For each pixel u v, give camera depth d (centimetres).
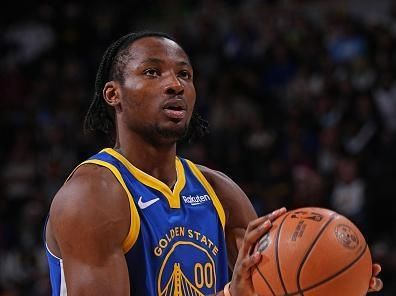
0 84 2283
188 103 557
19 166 1986
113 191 531
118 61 569
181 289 536
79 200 520
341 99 1773
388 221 1484
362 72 1861
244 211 601
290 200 1528
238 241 591
